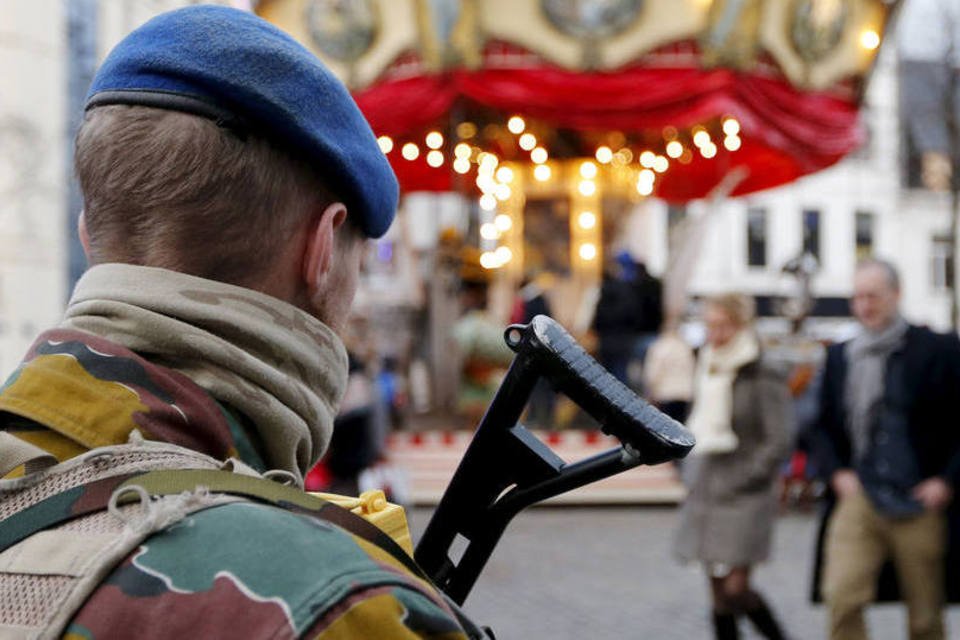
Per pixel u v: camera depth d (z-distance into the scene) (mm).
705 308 5461
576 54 11703
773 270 36969
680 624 6465
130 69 1022
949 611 6832
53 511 902
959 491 4406
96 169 1016
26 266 15211
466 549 1198
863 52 12797
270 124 1010
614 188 15742
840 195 38031
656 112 11867
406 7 11648
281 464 1037
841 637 4531
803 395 11062
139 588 837
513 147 15539
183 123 998
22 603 861
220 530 856
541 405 12727
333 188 1063
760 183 16094
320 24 11922
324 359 1069
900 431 4449
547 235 15711
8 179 15164
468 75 11781
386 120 12070
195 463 940
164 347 978
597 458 1142
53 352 981
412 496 10820
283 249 1044
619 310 13219
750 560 5215
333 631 796
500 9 11633
